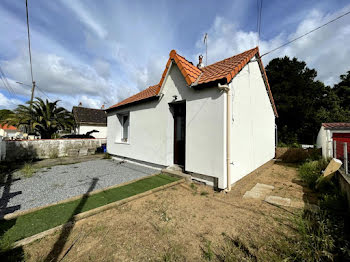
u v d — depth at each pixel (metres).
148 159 6.87
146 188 4.36
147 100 6.82
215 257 2.01
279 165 8.05
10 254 2.00
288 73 17.97
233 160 4.79
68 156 10.90
